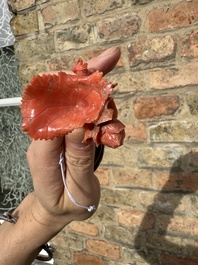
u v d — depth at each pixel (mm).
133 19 737
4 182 1135
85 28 803
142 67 749
